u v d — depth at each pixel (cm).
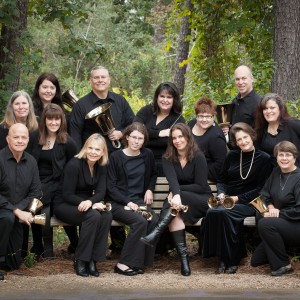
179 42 1445
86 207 597
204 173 632
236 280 563
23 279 557
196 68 1194
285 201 600
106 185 632
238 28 1114
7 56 930
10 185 586
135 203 632
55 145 635
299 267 607
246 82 693
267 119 632
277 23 994
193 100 1066
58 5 1031
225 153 664
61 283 545
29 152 636
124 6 1956
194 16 1197
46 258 636
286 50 985
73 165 615
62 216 614
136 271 599
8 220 564
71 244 687
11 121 629
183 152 634
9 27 898
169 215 604
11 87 930
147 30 1988
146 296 501
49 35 2355
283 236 586
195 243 756
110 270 620
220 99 1049
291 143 604
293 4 981
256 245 647
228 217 601
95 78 680
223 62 1169
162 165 652
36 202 591
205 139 668
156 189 670
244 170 637
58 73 2319
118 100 699
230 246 602
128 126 640
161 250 680
